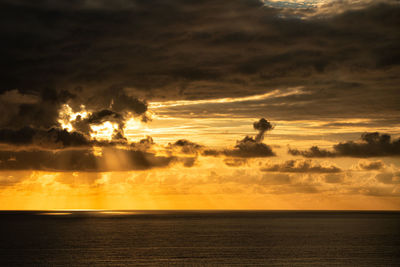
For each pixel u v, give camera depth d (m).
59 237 123.69
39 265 74.44
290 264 75.56
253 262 77.62
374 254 87.19
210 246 101.19
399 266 73.75
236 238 121.38
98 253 88.50
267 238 121.50
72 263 76.31
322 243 107.88
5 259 80.44
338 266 73.69
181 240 115.31
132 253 88.69
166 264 75.50
